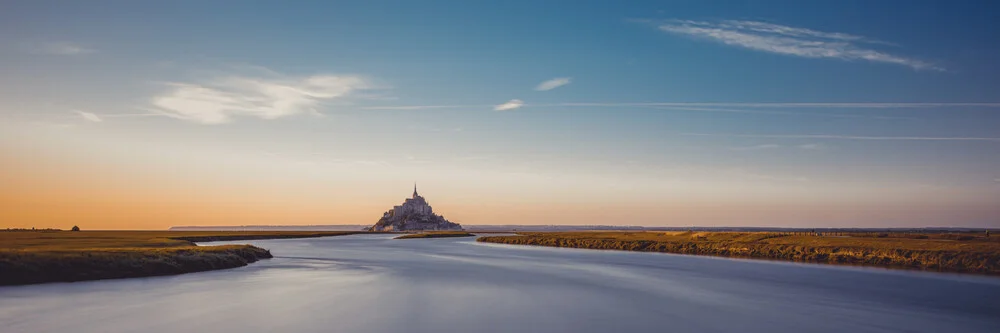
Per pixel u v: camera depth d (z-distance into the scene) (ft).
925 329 73.77
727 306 91.61
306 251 287.07
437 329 71.05
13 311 81.66
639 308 88.94
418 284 120.47
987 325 76.84
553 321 77.25
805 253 207.72
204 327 71.46
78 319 75.92
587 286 118.42
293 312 82.79
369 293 104.37
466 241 486.38
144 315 79.25
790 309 88.74
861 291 110.63
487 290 110.52
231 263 165.89
